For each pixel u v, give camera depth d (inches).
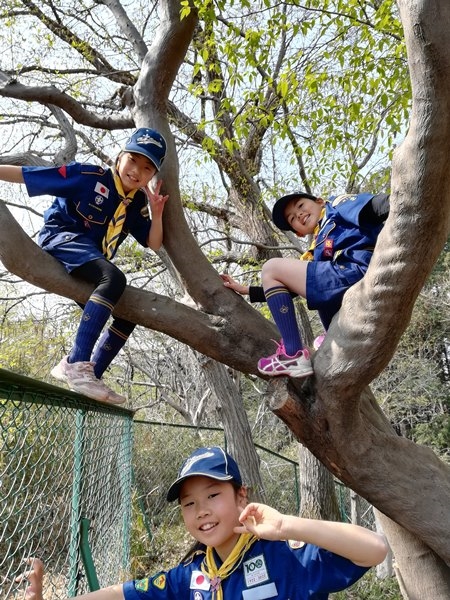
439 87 104.4
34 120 332.5
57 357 402.6
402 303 123.1
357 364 131.1
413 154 110.9
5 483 106.8
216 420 573.9
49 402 105.7
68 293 138.9
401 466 150.4
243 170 339.6
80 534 131.0
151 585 85.0
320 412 141.8
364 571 73.6
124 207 143.8
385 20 232.1
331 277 133.6
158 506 347.9
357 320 128.2
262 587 77.8
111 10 286.4
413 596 170.2
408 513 151.3
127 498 231.0
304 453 362.0
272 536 73.6
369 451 148.2
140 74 171.5
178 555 307.1
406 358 776.9
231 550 82.7
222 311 155.9
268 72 272.2
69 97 208.1
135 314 149.3
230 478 81.8
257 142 355.9
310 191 328.2
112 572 192.7
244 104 264.4
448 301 754.2
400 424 826.8
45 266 137.3
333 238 139.7
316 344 162.4
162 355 584.1
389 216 119.3
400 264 118.6
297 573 77.4
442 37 100.7
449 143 108.1
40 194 136.7
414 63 105.7
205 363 314.7
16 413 97.5
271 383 142.0
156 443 363.6
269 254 346.6
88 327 128.2
